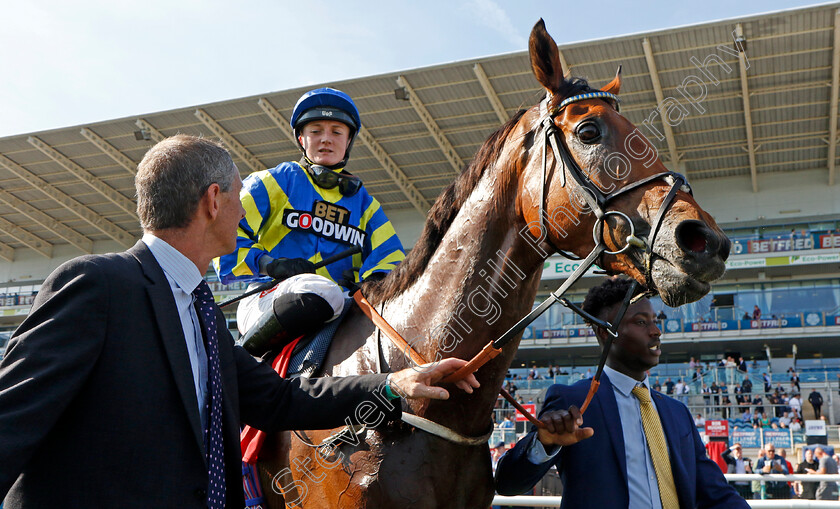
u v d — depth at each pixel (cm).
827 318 1927
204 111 1773
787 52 1420
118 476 126
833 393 1736
